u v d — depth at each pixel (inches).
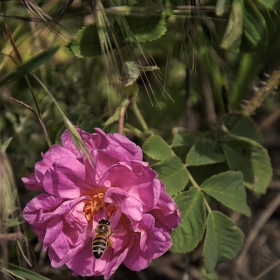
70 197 16.1
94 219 16.3
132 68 16.9
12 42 17.5
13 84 20.6
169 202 16.0
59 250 16.1
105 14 17.1
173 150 18.6
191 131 19.5
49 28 18.0
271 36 19.7
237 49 18.2
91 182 16.2
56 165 15.8
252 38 18.0
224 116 18.6
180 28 18.9
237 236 17.6
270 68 20.2
